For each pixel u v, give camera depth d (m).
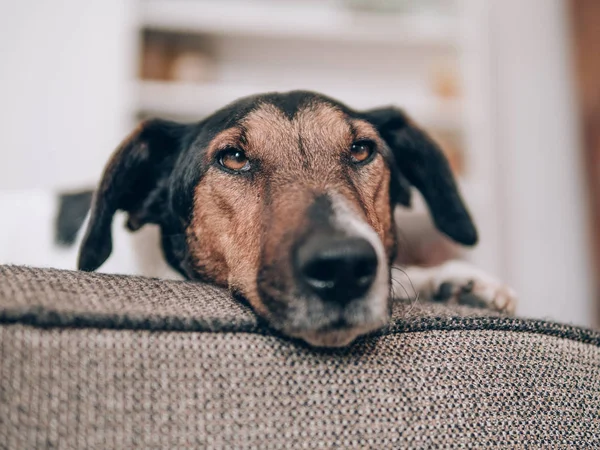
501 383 0.22
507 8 1.04
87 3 0.94
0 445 0.17
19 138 0.94
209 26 0.98
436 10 1.03
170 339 0.20
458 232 0.42
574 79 1.01
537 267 1.02
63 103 0.94
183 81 0.97
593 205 0.97
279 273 0.25
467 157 1.01
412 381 0.22
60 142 0.94
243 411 0.20
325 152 0.35
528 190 1.03
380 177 0.37
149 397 0.19
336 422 0.20
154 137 0.40
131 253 0.47
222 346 0.20
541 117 1.04
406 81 1.12
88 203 0.55
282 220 0.28
